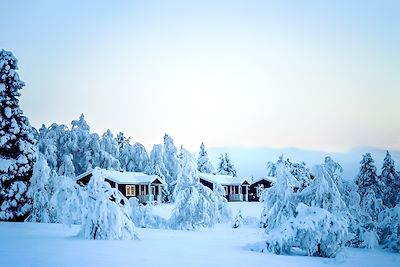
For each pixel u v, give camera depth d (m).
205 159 97.12
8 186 39.34
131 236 23.17
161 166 80.00
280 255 19.53
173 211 38.53
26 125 42.22
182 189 39.47
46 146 69.12
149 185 63.72
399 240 26.95
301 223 20.20
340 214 23.20
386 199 65.75
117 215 22.77
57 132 76.94
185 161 40.34
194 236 28.80
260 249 20.48
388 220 28.38
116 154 85.25
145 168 81.00
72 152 75.50
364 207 33.03
